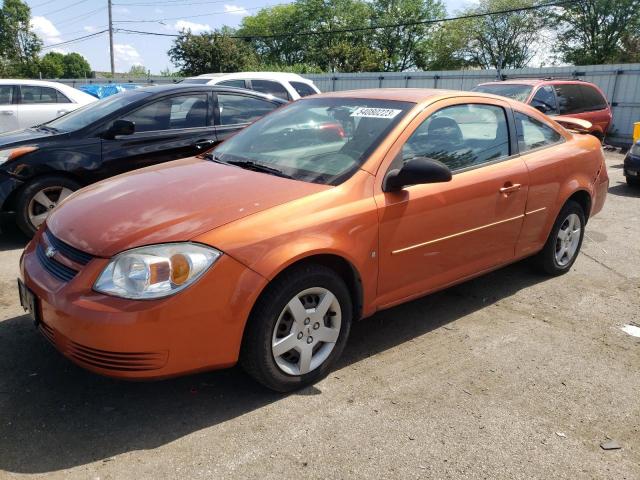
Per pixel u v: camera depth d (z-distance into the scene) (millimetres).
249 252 2740
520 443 2766
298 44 62656
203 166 3703
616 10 37625
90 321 2514
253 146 3934
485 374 3389
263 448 2656
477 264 4023
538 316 4246
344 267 3248
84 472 2457
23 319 3883
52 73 62750
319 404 3020
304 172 3377
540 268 4988
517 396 3170
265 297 2832
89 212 3023
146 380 2615
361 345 3713
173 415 2889
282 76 11070
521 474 2553
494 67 47031
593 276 5145
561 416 3000
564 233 4961
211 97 6531
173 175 3496
